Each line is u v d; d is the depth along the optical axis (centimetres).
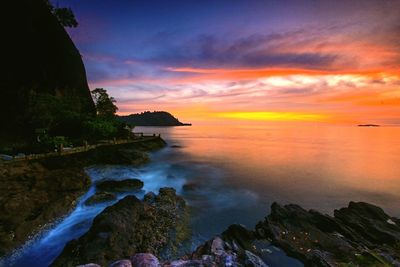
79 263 970
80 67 5297
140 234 1267
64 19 5481
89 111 4988
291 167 3872
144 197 1820
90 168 2698
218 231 1502
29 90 3572
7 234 1248
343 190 2602
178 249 1237
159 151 4884
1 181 1708
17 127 3231
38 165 2186
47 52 4234
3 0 3525
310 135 15888
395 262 946
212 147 6825
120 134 4478
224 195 2270
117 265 450
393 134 18312
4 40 3450
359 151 6350
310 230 1278
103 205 1770
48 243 1291
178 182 2614
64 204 1648
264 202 2134
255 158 4812
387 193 2516
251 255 915
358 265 947
